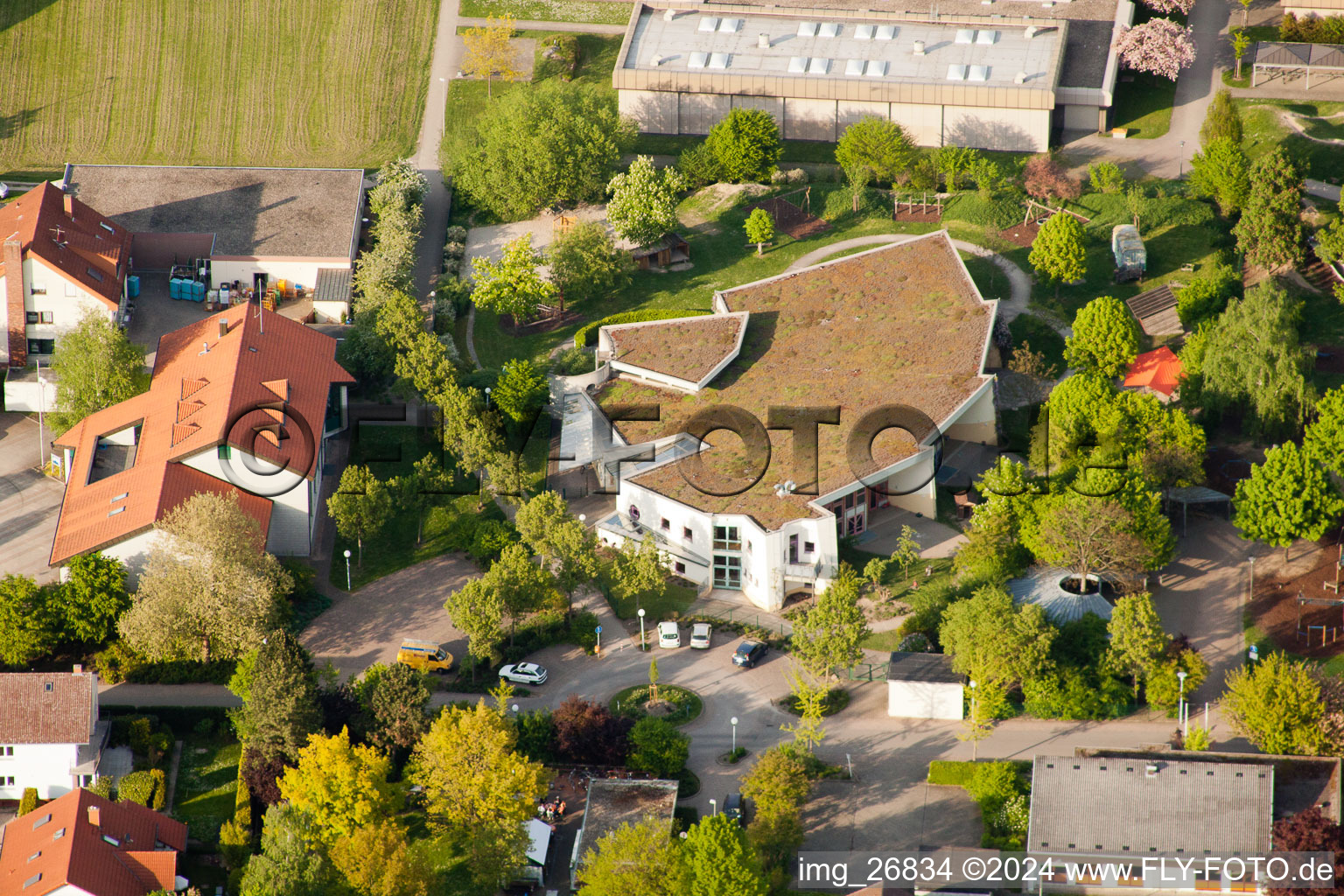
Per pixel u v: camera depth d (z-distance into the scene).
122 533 146.00
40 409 175.75
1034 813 124.06
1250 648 140.25
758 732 138.25
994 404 170.25
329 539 160.50
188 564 142.38
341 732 130.50
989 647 137.75
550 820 129.75
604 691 142.88
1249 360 165.00
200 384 163.00
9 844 121.50
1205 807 122.69
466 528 161.50
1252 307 165.62
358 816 125.12
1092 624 143.88
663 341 177.50
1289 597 150.38
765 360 173.75
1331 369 176.50
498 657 145.00
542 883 125.38
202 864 126.38
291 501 155.25
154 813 126.00
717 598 153.88
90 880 116.69
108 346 168.38
